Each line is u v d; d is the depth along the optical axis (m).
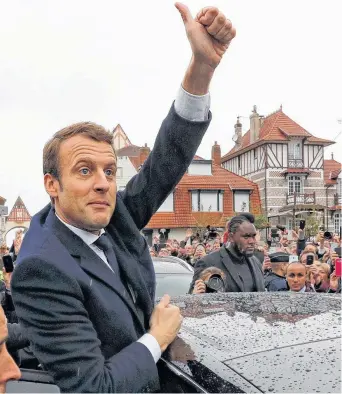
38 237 1.98
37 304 1.83
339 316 2.05
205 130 2.36
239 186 45.56
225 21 2.10
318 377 1.57
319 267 5.93
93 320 1.93
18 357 2.22
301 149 51.12
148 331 1.96
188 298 2.51
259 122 54.16
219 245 13.02
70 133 2.04
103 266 2.02
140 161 47.28
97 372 1.76
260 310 2.17
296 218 47.94
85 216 1.99
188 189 44.47
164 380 1.90
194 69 2.23
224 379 1.66
